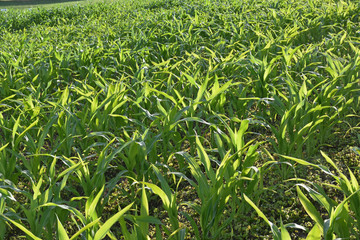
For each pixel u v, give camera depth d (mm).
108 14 11797
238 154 3131
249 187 3232
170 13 9328
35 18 13352
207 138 4809
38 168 3686
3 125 4105
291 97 4102
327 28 7797
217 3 10680
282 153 3699
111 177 4297
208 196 2750
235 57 5965
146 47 6539
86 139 4059
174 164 4336
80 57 6570
